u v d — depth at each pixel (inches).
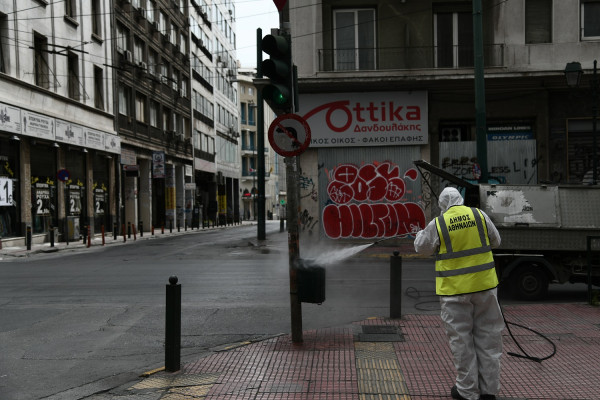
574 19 725.3
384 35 762.2
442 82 732.7
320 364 218.8
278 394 186.4
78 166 1088.2
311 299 245.3
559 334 259.6
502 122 748.0
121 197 1284.4
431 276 475.5
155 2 1546.5
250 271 520.4
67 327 297.9
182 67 1790.1
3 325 302.8
